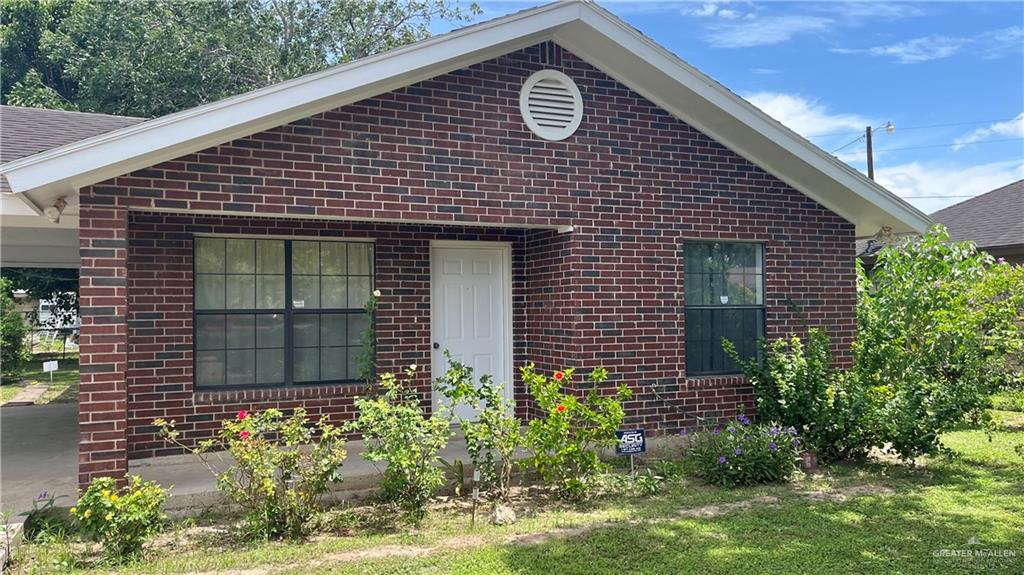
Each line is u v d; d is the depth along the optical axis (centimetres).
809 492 722
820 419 821
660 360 862
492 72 779
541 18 746
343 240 881
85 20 2430
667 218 870
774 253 942
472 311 944
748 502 690
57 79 2762
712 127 884
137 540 549
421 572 509
